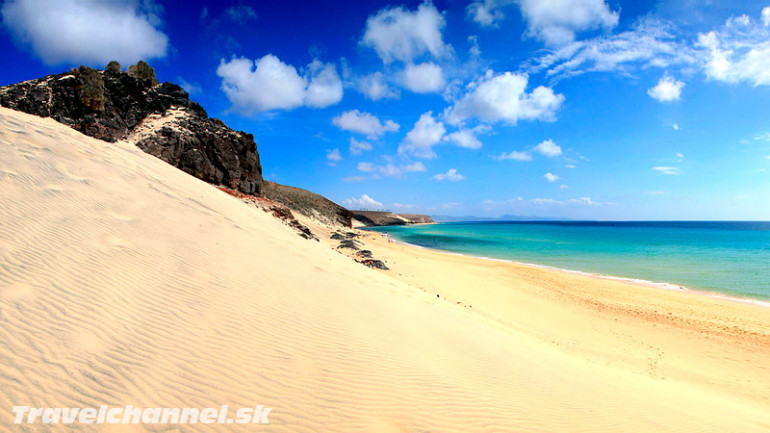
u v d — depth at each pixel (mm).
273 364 5281
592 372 8773
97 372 4316
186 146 33000
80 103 29359
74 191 9352
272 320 6547
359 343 6488
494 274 25719
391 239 65812
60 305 5281
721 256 37062
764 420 7215
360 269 14445
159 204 10898
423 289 17906
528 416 5359
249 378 4848
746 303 18422
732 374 10625
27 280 5582
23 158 9773
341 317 7445
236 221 12523
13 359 4148
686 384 9594
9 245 6293
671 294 20297
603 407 6344
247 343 5645
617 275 26719
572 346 12086
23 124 12102
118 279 6402
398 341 7016
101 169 11672
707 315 16375
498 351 8055
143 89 36719
